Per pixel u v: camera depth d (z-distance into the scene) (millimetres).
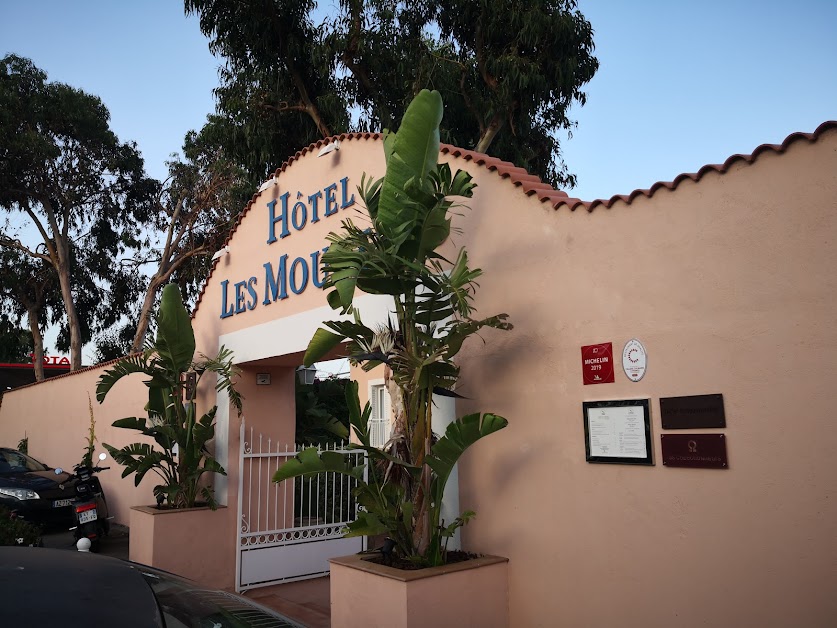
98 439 12922
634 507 4320
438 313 5113
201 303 9344
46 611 1950
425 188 4789
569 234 4906
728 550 3855
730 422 3910
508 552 5035
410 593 4496
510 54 14469
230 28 15031
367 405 5484
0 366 24891
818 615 3500
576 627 4551
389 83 15711
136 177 24734
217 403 8633
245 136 15750
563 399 4809
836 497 3488
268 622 2631
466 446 4691
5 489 9961
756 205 3914
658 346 4293
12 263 24859
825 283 3615
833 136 3641
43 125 22703
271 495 8609
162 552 7570
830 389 3553
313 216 7430
